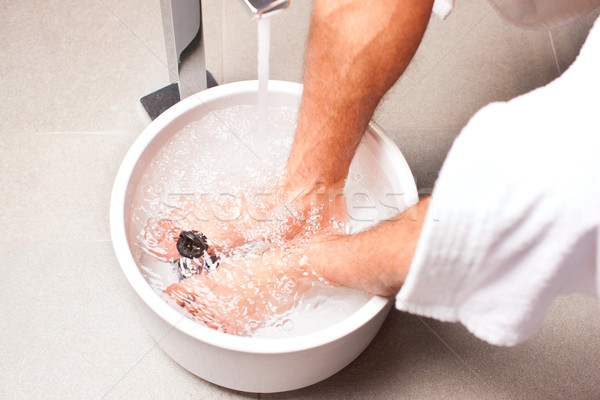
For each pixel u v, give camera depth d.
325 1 0.67
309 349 0.69
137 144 0.82
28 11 1.13
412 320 0.92
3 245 0.93
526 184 0.45
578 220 0.45
